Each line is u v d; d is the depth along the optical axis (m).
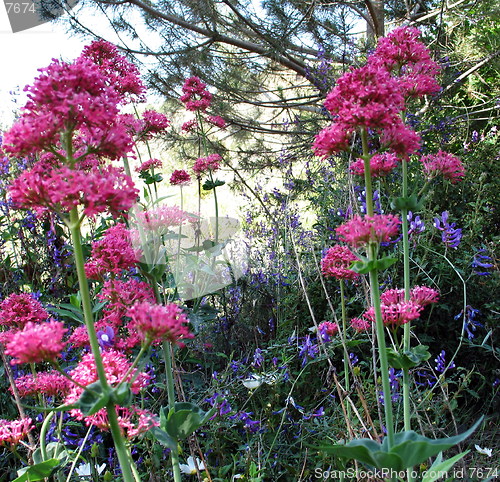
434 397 2.89
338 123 1.51
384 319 1.87
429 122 5.43
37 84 1.20
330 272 2.38
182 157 6.71
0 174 3.03
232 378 2.74
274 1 5.84
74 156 1.36
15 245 3.34
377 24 6.04
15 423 1.77
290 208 4.06
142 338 1.35
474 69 5.86
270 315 3.64
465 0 6.47
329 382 2.70
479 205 3.91
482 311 3.43
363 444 1.40
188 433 1.69
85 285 1.27
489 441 2.78
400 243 3.43
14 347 1.17
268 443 2.46
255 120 7.42
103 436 2.52
